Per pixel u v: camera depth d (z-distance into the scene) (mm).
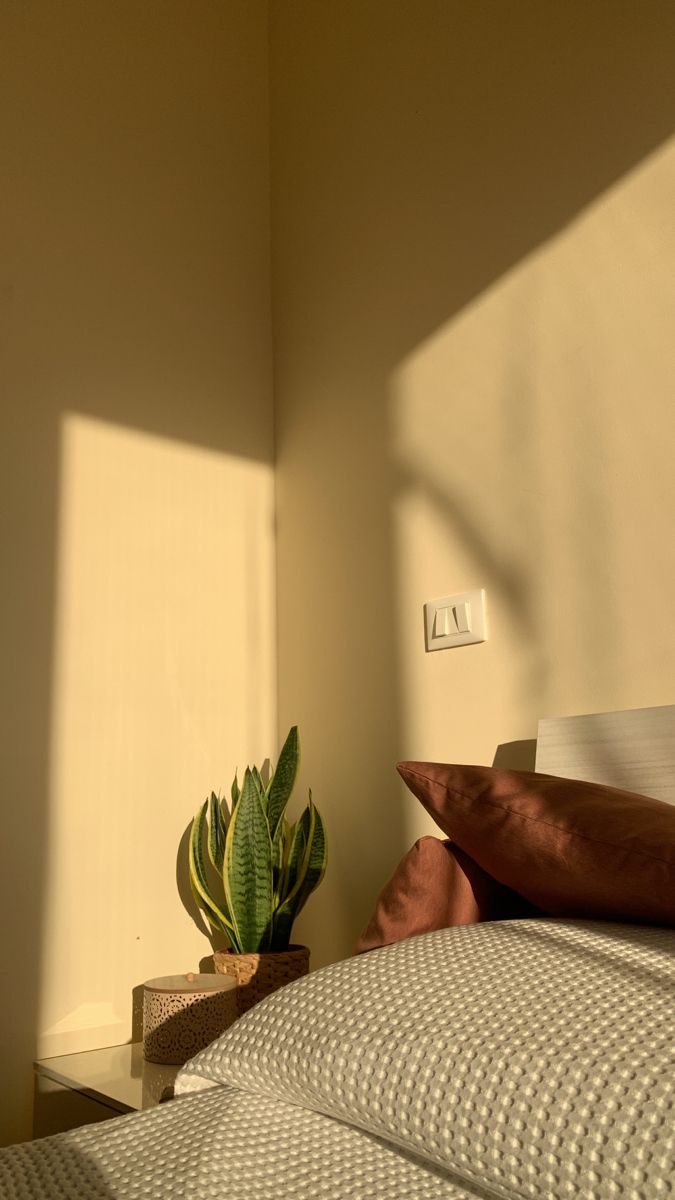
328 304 2467
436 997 824
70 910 2004
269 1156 769
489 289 2008
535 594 1812
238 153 2695
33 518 2094
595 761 1574
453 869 1240
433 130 2203
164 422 2375
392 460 2199
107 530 2213
